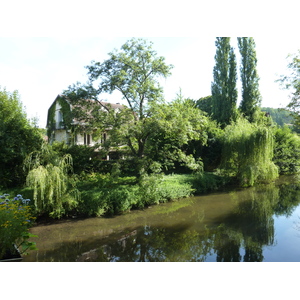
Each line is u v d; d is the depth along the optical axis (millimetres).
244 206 10766
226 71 24891
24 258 5781
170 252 6160
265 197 12500
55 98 22953
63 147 13734
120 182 11227
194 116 12711
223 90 24766
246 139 14781
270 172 15172
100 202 9055
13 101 11875
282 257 5820
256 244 6648
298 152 20781
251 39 25375
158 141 13266
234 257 5836
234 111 24172
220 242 6809
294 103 10438
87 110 11992
